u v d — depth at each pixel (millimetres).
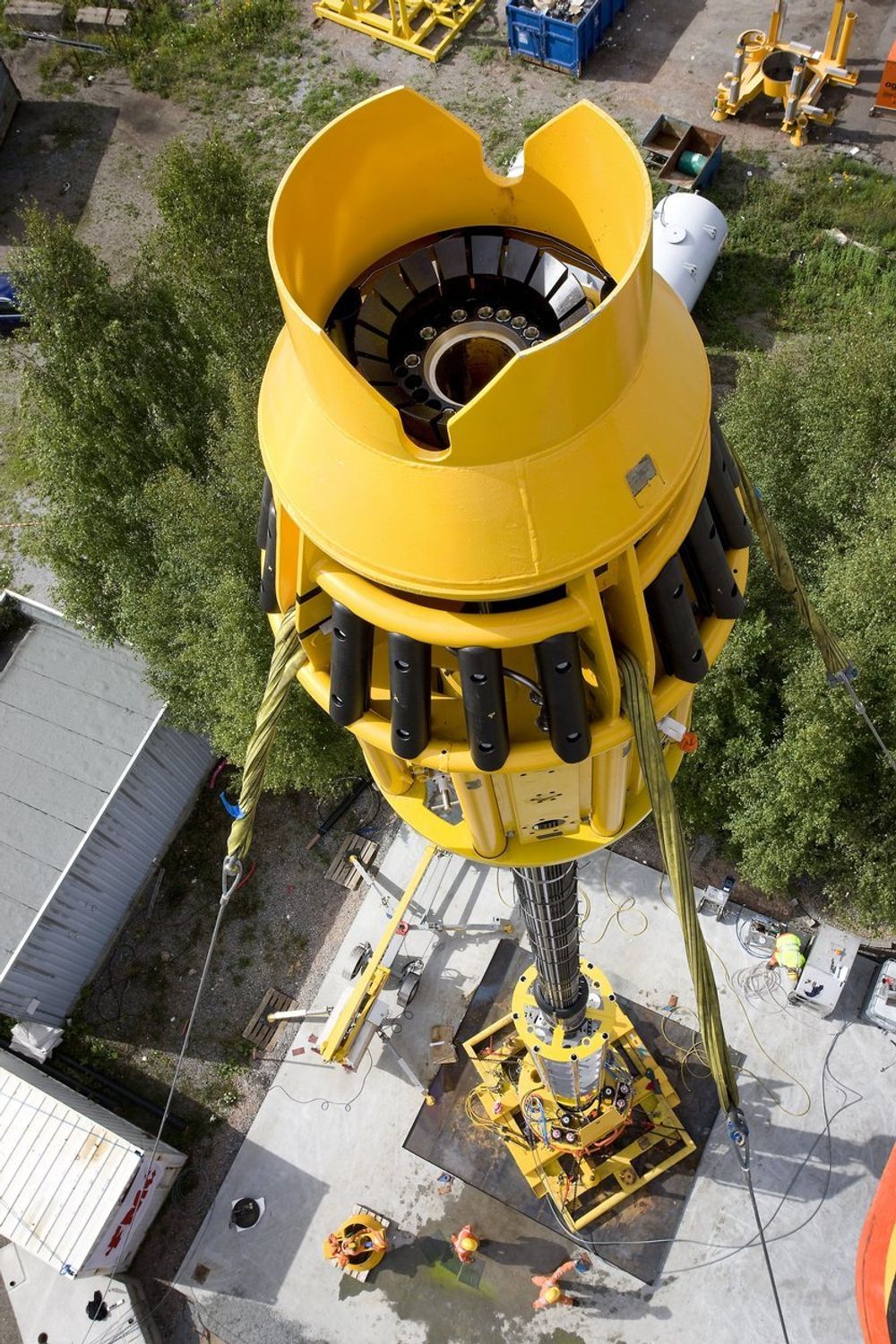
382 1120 23156
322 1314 21500
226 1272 22141
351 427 7320
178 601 24516
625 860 25234
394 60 41281
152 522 25672
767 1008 23250
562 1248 21438
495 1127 22453
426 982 24500
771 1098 22328
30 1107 22031
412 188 8250
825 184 35250
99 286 27906
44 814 25359
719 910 24234
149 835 26422
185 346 28938
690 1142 21750
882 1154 21547
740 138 36812
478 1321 21031
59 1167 21250
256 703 22500
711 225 32000
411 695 8523
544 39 38469
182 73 42781
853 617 21625
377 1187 22484
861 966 23516
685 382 8188
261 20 43156
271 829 27172
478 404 6672
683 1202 21516
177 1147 23625
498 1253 21531
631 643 8586
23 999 24047
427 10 42344
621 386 7332
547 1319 20875
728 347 32719
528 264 8414
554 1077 19094
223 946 25922
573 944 15773
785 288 33594
